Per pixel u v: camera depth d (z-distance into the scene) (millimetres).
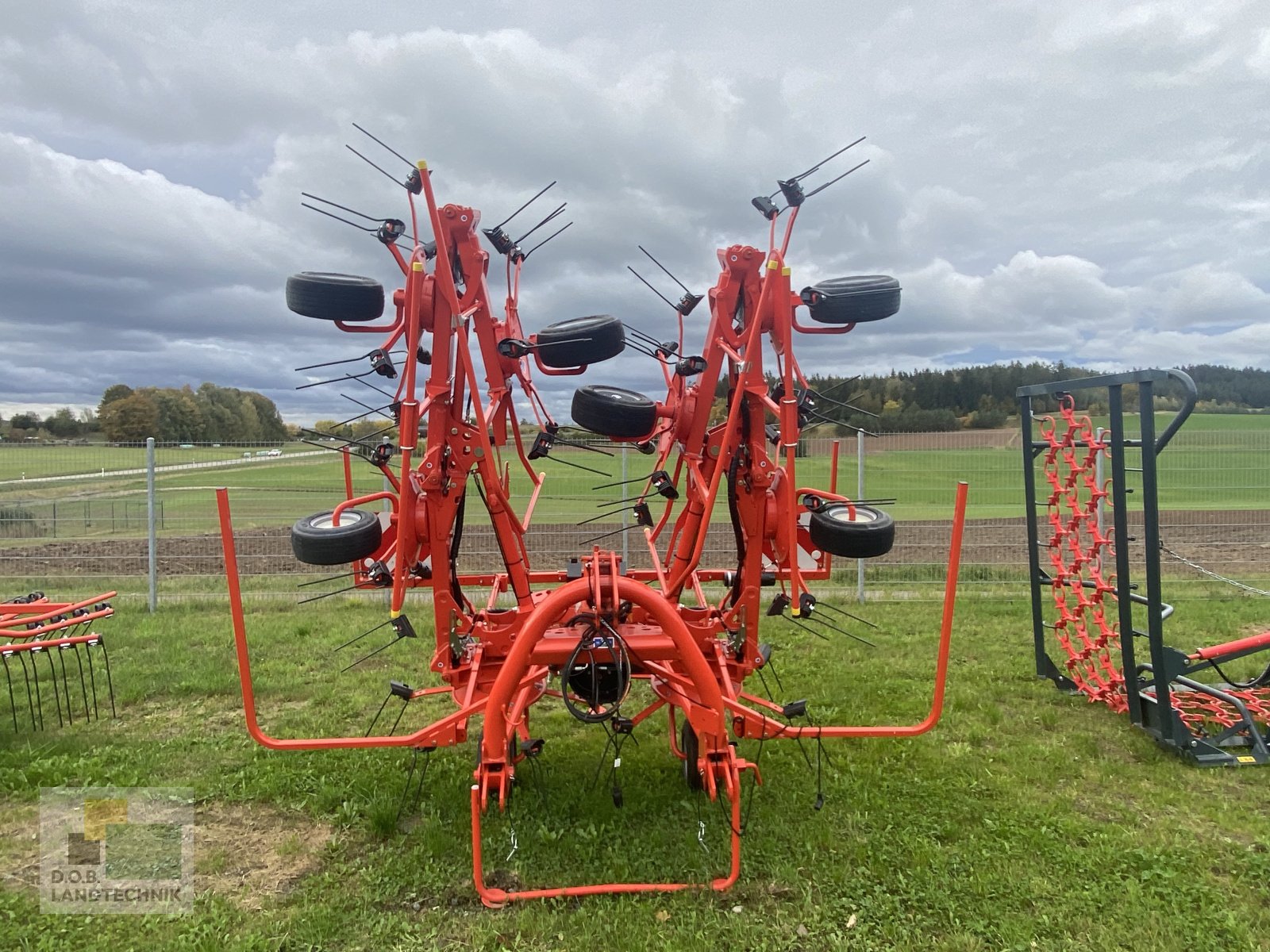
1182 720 4898
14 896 3354
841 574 10195
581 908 3221
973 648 7047
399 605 3602
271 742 3459
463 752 4777
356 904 3299
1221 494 10023
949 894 3291
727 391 3885
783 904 3236
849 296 3648
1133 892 3260
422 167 3266
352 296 3508
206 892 3406
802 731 3707
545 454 4125
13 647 4965
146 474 9461
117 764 4707
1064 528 6223
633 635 3873
